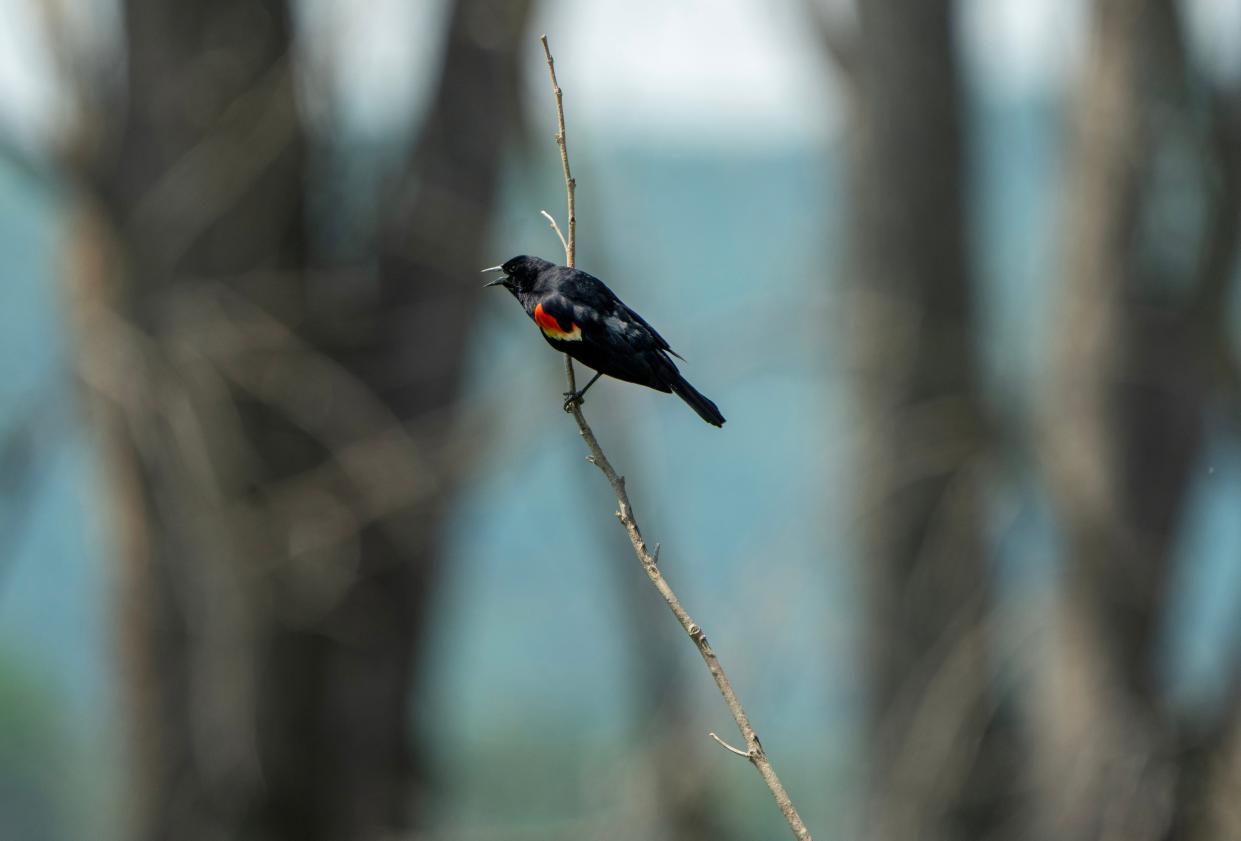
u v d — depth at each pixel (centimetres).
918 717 1670
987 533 1723
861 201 1791
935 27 1786
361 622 1557
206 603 1491
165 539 1516
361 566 1552
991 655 1645
